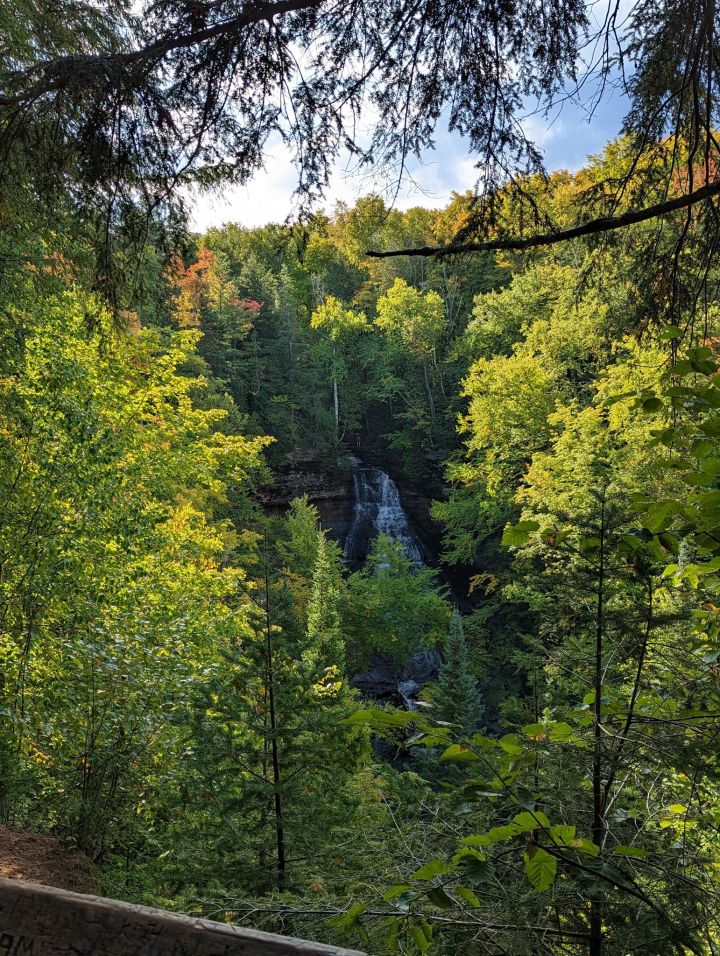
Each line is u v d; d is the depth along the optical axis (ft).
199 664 27.14
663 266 10.34
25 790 19.93
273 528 114.62
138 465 46.37
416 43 9.16
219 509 100.42
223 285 155.53
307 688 19.48
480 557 118.62
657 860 7.47
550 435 86.02
